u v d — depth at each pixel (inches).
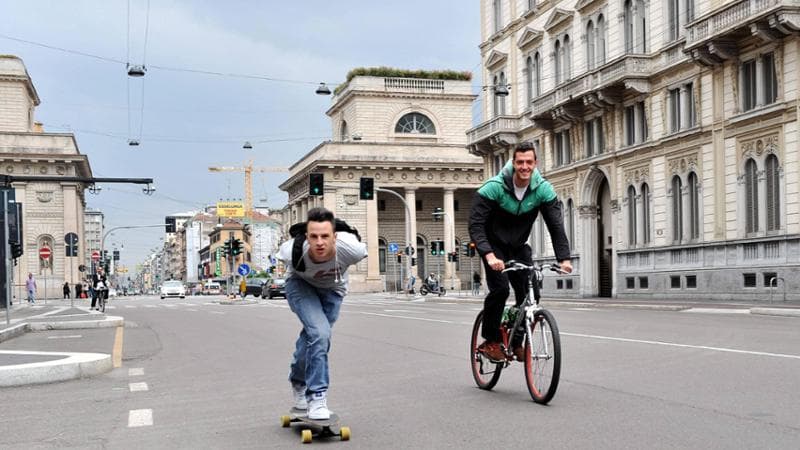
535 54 1769.2
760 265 1109.1
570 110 1551.4
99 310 1353.3
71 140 2696.9
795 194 1055.0
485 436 237.6
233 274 2071.9
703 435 227.5
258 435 251.9
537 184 301.0
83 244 3129.9
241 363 466.0
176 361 489.1
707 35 1155.3
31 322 861.2
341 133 3193.9
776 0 1035.9
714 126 1201.4
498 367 321.4
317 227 237.6
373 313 1071.0
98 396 346.9
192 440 247.3
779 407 266.2
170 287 2726.4
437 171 2876.5
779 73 1075.9
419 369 409.1
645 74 1353.3
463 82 3058.6
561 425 248.8
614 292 1460.4
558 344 277.6
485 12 1991.9
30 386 383.6
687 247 1262.3
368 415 280.5
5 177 813.9
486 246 299.9
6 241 804.6
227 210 4756.4
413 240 2874.0
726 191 1179.9
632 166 1412.4
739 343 484.4
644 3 1387.8
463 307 1331.2
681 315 864.9
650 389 313.4
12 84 2842.0
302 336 257.9
